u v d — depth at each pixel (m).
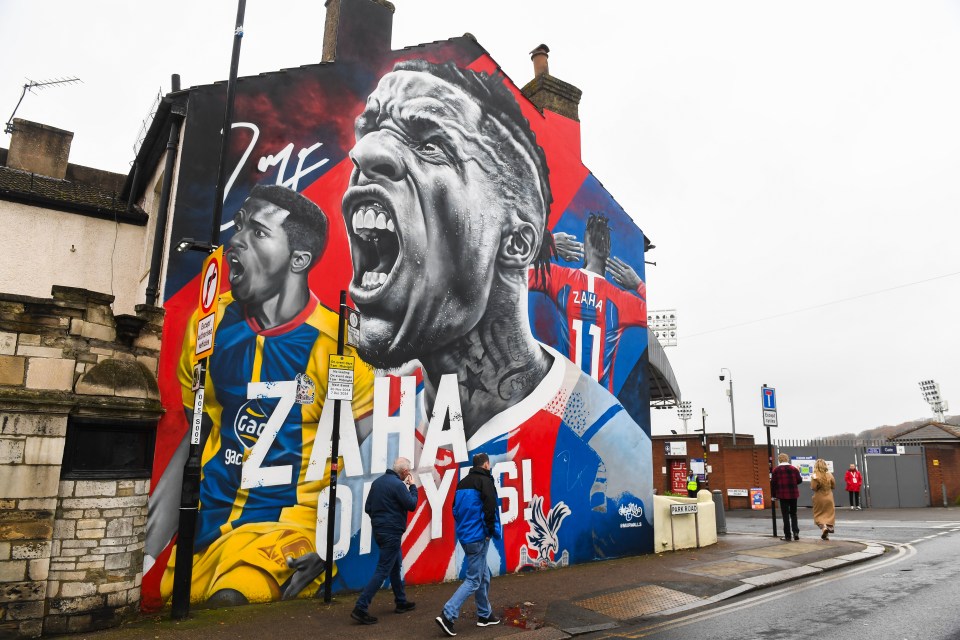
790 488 13.23
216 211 7.32
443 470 9.45
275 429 7.96
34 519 6.00
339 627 6.55
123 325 6.86
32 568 5.93
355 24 9.65
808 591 8.39
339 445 8.48
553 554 10.52
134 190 10.71
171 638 5.98
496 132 11.10
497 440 10.18
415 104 10.11
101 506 6.43
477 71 11.02
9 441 5.98
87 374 6.52
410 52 10.20
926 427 34.03
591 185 12.71
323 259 8.70
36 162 13.24
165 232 8.29
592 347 12.00
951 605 7.25
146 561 6.91
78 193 11.10
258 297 8.11
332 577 8.13
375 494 7.14
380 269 9.24
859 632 6.23
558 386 11.23
